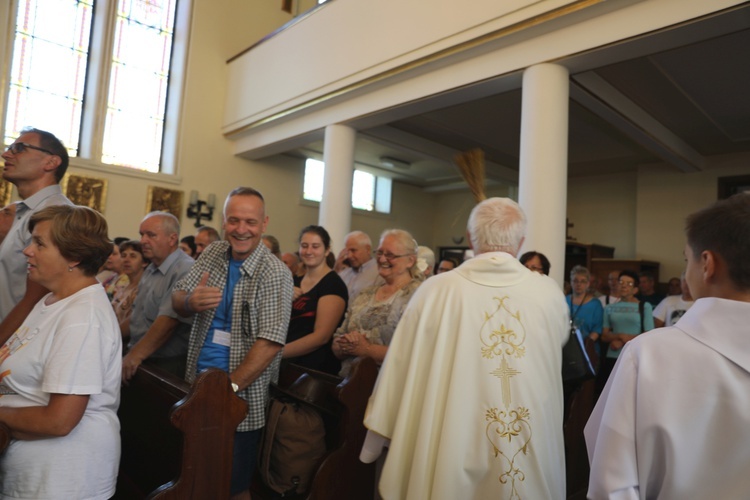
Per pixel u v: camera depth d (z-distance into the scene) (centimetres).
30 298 186
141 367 238
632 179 930
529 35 472
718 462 84
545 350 164
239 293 205
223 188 949
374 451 178
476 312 166
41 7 805
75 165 806
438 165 1062
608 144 789
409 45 570
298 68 755
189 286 218
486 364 161
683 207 830
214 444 176
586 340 332
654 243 855
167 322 244
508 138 821
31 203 225
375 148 975
